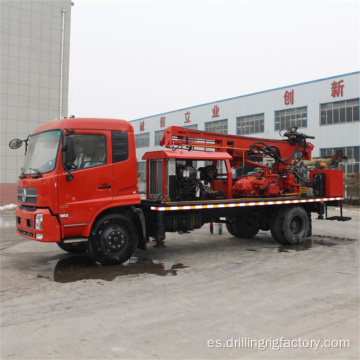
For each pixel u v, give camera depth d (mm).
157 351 3523
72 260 7582
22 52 19250
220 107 32531
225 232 11680
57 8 20266
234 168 9938
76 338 3820
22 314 4520
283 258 7730
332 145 25531
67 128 6574
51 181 6379
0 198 18828
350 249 8742
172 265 7113
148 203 7789
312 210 10188
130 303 4906
